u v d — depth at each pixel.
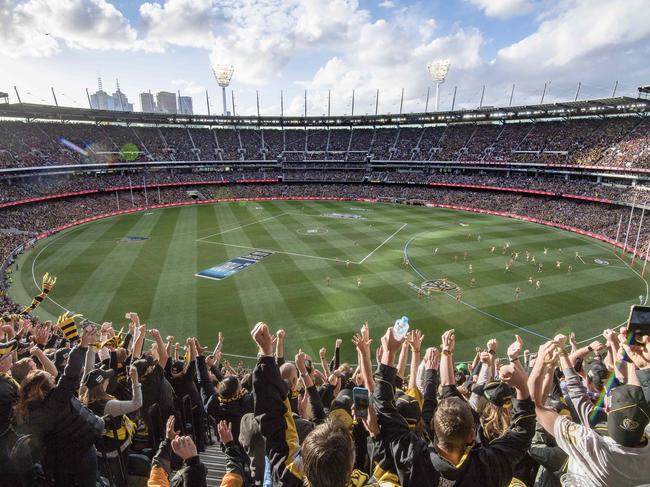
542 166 91.75
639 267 49.25
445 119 114.19
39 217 69.88
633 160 76.62
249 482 6.04
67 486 5.35
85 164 90.06
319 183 117.06
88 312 36.00
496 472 3.70
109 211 81.75
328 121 127.50
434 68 123.81
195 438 9.89
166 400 8.85
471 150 107.25
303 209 90.38
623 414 3.46
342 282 43.19
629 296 39.88
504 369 4.23
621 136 85.19
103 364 9.02
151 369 8.73
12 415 4.95
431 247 57.75
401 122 121.25
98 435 5.50
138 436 8.31
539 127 102.88
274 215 82.25
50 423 5.06
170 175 106.12
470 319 34.91
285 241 60.56
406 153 116.12
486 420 5.42
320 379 11.23
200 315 35.38
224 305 37.34
